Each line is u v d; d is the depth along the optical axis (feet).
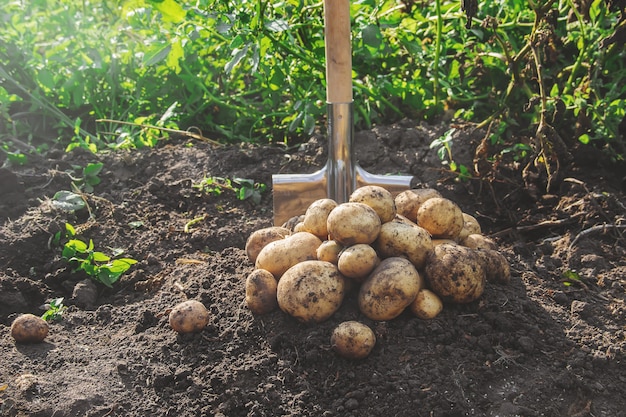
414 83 5.53
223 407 3.29
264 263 3.65
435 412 3.23
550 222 4.59
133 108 5.99
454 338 3.51
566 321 3.70
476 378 3.36
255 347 3.55
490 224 4.82
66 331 3.83
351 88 4.23
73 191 4.92
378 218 3.55
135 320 3.90
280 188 4.42
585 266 4.22
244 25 5.13
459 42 5.90
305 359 3.44
